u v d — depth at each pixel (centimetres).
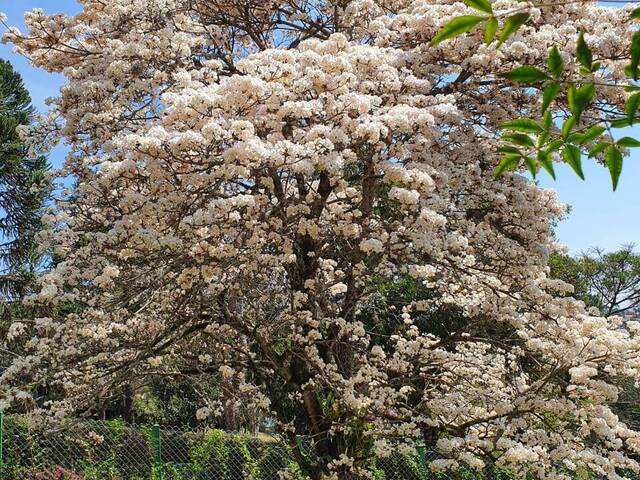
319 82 615
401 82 686
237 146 551
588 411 614
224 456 884
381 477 794
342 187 655
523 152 237
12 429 784
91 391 701
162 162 605
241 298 739
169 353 762
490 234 688
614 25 705
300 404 755
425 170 625
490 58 673
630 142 207
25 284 1359
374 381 687
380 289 766
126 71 739
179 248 622
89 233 675
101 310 674
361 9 784
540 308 673
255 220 629
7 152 1355
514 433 656
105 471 830
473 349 846
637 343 604
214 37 866
